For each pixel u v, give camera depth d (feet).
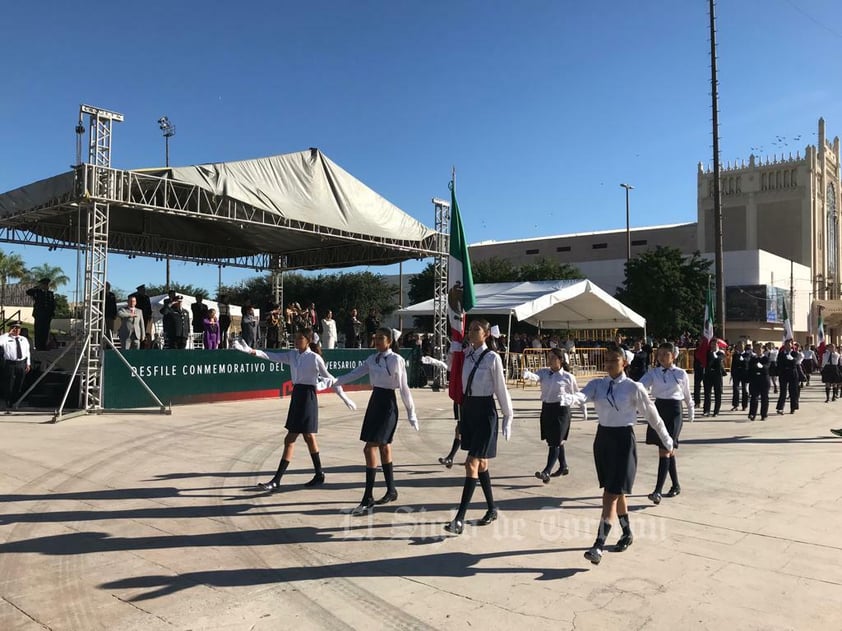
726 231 219.00
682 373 24.04
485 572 15.72
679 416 23.73
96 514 20.45
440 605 13.78
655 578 15.40
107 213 43.37
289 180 53.52
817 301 194.39
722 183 220.02
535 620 13.07
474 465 18.75
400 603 13.88
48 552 16.99
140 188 44.16
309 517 20.35
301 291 167.73
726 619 13.15
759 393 48.01
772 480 26.53
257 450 31.63
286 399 56.24
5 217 48.88
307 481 25.29
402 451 32.73
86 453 30.09
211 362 52.26
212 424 40.29
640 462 30.30
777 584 15.08
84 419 41.11
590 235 229.66
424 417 46.57
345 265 76.23
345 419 44.34
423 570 15.81
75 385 45.50
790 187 208.54
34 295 53.72
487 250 245.86
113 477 25.50
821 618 13.23
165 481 24.95
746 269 174.91
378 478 26.12
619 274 187.42
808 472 28.19
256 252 77.92
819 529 19.56
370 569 15.87
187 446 32.48
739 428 43.32
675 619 13.14
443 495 23.44
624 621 13.03
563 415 25.99
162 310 52.47
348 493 23.47
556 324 99.96
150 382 47.91
